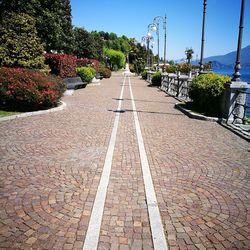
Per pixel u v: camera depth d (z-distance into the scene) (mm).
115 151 6414
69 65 21438
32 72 11289
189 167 5582
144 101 15898
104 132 8172
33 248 3035
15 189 4375
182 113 12070
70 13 30219
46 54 20094
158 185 4691
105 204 3998
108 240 3225
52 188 4441
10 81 10352
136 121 9961
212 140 7711
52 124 8992
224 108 10352
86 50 45812
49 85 10969
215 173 5312
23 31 15414
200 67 14969
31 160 5660
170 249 3107
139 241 3223
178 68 38781
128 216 3715
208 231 3449
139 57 70938
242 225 3598
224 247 3166
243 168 5625
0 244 3082
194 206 4035
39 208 3836
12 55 15023
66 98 16281
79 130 8312
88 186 4547
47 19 24047
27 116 10164
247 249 3146
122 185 4637
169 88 21641
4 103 10930
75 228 3408
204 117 10508
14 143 6777
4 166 5305
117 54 86812
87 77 26469
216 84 10844
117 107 13234
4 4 21734
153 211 3844
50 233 3299
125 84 31016
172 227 3510
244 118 9742
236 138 8016
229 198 4316
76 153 6188
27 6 22484
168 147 6895
